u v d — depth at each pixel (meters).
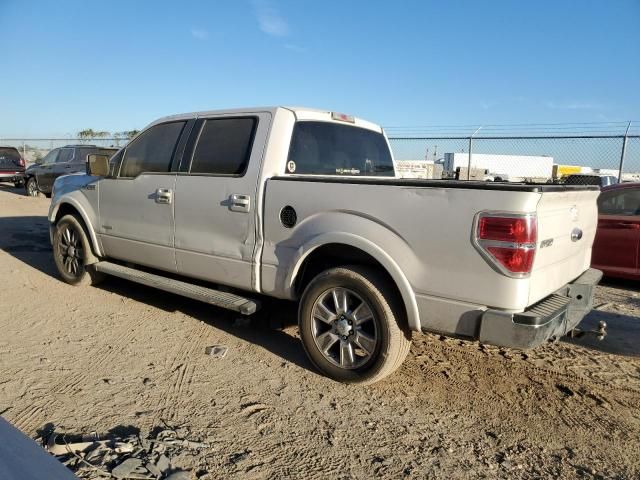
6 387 3.63
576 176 11.49
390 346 3.60
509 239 3.09
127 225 5.41
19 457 1.97
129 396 3.57
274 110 4.41
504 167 14.35
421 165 13.41
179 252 4.88
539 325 3.11
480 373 4.16
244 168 4.37
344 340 3.82
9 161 22.33
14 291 6.07
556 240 3.52
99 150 17.72
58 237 6.35
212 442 3.04
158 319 5.24
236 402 3.55
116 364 4.11
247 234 4.33
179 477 2.64
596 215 4.49
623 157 11.45
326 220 3.82
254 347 4.57
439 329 3.41
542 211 3.24
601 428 3.39
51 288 6.26
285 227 4.08
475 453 3.07
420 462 2.96
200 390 3.71
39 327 4.89
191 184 4.71
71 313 5.34
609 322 5.57
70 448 2.83
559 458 3.04
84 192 5.95
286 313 5.54
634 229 6.86
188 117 4.99
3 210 14.48
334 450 3.04
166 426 3.19
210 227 4.59
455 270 3.29
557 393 3.87
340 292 3.81
